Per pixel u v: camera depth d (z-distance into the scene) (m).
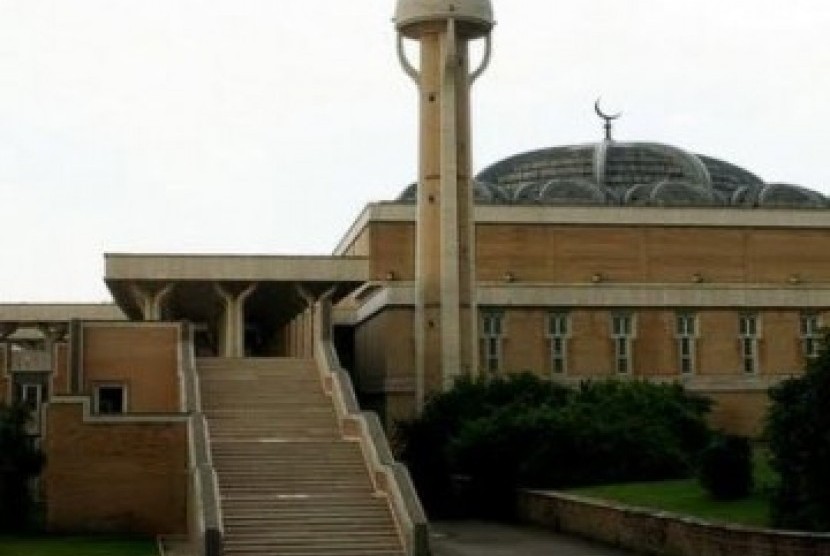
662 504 35.09
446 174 59.25
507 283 72.31
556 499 40.44
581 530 38.03
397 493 35.38
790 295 66.38
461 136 60.41
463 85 60.75
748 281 78.38
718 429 60.28
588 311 64.69
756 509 32.00
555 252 76.94
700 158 89.31
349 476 38.62
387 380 61.69
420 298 59.31
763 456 44.97
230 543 33.59
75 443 39.81
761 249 78.81
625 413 47.34
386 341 62.09
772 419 29.45
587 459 43.94
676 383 57.84
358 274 57.81
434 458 49.53
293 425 42.59
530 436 45.00
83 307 75.06
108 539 38.44
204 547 31.59
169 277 56.69
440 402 52.38
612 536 35.50
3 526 40.31
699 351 65.31
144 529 39.75
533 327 64.19
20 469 40.31
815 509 27.73
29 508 42.00
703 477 35.06
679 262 77.94
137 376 46.69
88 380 46.41
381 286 69.38
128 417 40.06
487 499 46.66
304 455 39.84
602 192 81.00
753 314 66.06
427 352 58.91
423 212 59.88
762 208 79.19
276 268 57.34
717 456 34.53
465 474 47.00
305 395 45.31
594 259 77.25
